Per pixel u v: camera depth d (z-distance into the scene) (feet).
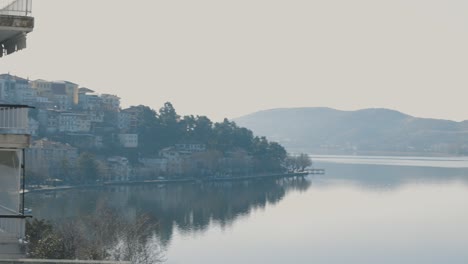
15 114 87.20
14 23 80.89
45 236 277.03
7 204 84.79
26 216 84.48
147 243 395.96
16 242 84.02
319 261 589.73
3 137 83.92
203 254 602.03
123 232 352.90
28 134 84.74
